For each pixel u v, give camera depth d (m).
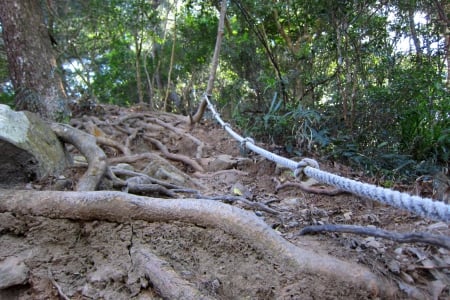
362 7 4.65
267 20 7.06
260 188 3.53
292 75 5.68
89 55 11.65
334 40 4.95
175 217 1.93
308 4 5.12
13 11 5.16
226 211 1.90
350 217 2.72
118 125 5.80
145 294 1.64
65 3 9.10
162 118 6.39
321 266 1.67
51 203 1.94
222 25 5.88
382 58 4.99
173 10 11.21
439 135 4.66
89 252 1.87
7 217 1.92
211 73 5.93
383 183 3.75
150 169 3.47
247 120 5.57
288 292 1.63
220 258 1.82
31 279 1.71
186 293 1.53
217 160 4.23
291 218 2.51
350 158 4.26
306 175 2.32
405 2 4.80
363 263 1.78
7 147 2.33
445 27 5.02
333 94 5.27
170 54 12.11
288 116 4.81
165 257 1.80
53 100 5.34
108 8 8.88
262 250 1.78
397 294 1.61
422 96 4.85
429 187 3.47
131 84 12.73
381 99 4.74
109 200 1.95
